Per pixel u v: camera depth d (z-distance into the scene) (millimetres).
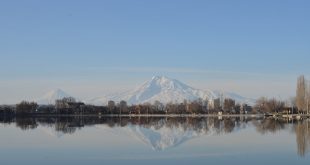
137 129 108438
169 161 46250
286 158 47438
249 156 49375
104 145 64062
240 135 81062
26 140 73250
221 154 51500
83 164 45031
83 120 192250
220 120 180500
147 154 52312
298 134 80938
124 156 50594
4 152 55562
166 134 88125
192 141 69688
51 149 58688
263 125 121438
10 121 178375
